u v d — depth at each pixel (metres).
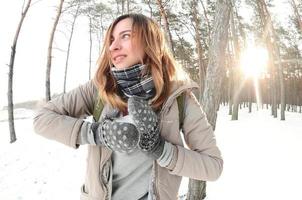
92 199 1.43
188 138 1.44
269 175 7.09
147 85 1.37
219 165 1.39
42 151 12.38
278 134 15.29
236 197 5.69
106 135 1.17
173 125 1.38
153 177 1.36
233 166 8.13
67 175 8.98
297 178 6.77
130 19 1.42
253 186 6.31
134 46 1.38
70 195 7.31
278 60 26.50
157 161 1.29
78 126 1.32
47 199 7.18
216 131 16.70
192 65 30.69
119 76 1.37
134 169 1.41
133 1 20.81
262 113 35.69
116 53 1.39
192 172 1.31
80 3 23.20
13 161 11.55
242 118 26.98
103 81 1.42
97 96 1.50
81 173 9.03
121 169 1.42
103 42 1.47
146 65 1.38
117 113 1.40
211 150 1.40
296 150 10.41
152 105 1.37
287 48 33.12
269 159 8.96
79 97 1.51
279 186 6.26
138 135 1.14
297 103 61.84
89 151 1.46
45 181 8.62
